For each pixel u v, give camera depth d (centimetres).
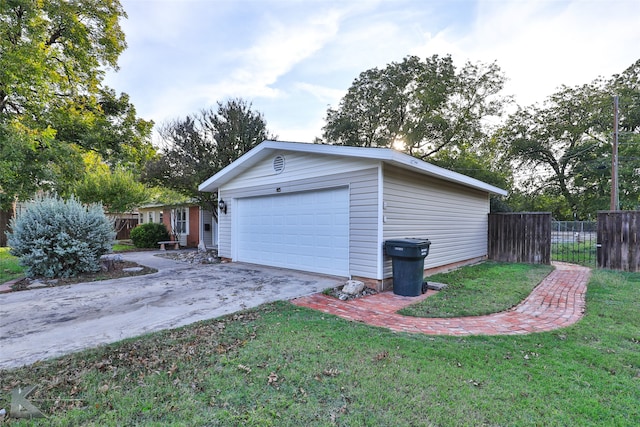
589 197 1967
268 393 236
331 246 675
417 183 691
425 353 303
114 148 1375
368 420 205
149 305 474
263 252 850
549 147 2055
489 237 1039
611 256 812
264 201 846
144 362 285
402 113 2000
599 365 278
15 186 1046
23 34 1035
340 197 654
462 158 1823
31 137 997
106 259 784
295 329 370
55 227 674
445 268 796
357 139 2094
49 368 274
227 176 928
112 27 1263
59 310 449
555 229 1102
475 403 222
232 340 336
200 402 225
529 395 232
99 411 215
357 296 540
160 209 1712
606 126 1808
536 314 436
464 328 381
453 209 843
